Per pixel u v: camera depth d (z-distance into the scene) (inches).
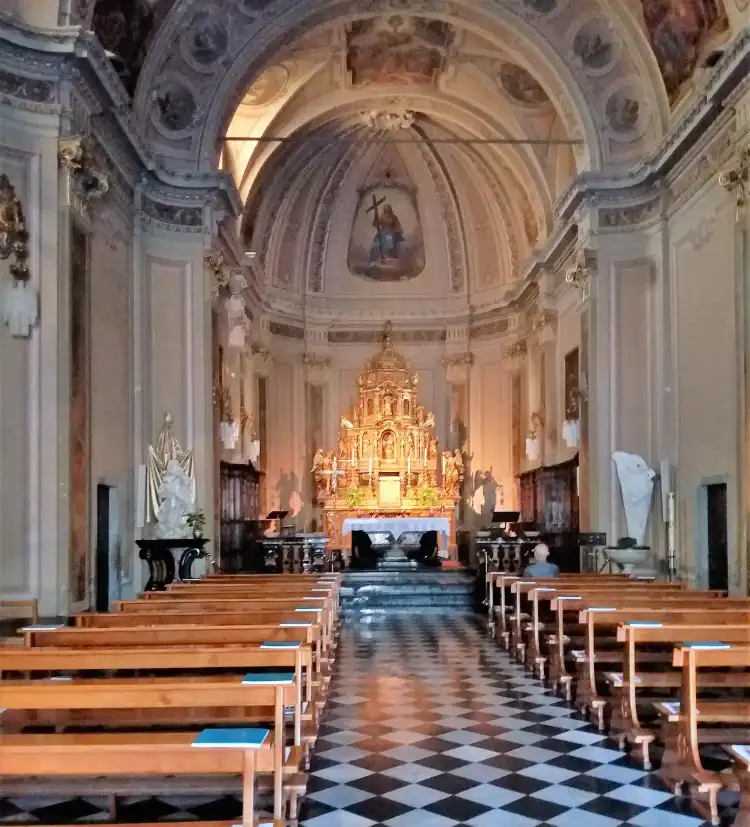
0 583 420.8
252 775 157.2
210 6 609.6
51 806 245.0
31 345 438.9
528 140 694.5
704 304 549.3
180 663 225.6
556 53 647.1
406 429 984.9
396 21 717.9
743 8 482.0
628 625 281.1
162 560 540.4
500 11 641.0
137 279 603.5
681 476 586.2
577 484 741.3
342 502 960.3
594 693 330.0
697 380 559.8
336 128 904.9
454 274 1033.5
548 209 803.4
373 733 320.8
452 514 966.4
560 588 420.5
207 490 627.5
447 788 259.0
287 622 302.5
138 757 155.2
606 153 652.1
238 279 743.1
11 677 301.7
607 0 612.4
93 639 262.5
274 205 956.6
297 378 1018.1
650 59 616.7
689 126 542.0
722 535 531.8
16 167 439.5
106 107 504.1
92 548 490.0
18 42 430.9
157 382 622.8
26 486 433.1
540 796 251.4
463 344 1029.2
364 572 800.9
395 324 1042.1
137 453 593.9
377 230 1038.4
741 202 476.4
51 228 444.8
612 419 642.2
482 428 1012.5
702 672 307.3
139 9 567.5
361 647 519.8
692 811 238.4
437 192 1014.4
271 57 664.4
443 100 823.7
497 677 424.8
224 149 753.6
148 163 600.1
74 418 460.1
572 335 756.0
